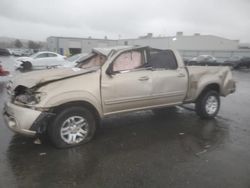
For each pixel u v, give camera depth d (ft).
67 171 11.48
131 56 15.84
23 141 14.75
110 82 14.57
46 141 14.76
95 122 14.74
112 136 15.92
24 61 58.75
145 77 15.87
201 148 14.25
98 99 14.26
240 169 11.85
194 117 20.49
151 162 12.47
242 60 88.74
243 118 20.54
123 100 15.25
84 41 180.34
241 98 29.99
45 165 12.00
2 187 10.15
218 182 10.71
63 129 13.58
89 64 16.75
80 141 14.20
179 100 18.11
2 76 39.24
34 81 13.53
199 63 89.86
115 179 10.88
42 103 12.61
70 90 13.26
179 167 11.98
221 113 22.13
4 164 12.01
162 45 182.80
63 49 174.29
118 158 12.85
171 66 17.71
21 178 10.83
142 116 20.51
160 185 10.46
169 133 16.65
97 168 11.80
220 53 134.41
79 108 13.74
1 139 15.02
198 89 18.76
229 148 14.32
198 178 11.02
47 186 10.30
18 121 12.69
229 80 20.85
